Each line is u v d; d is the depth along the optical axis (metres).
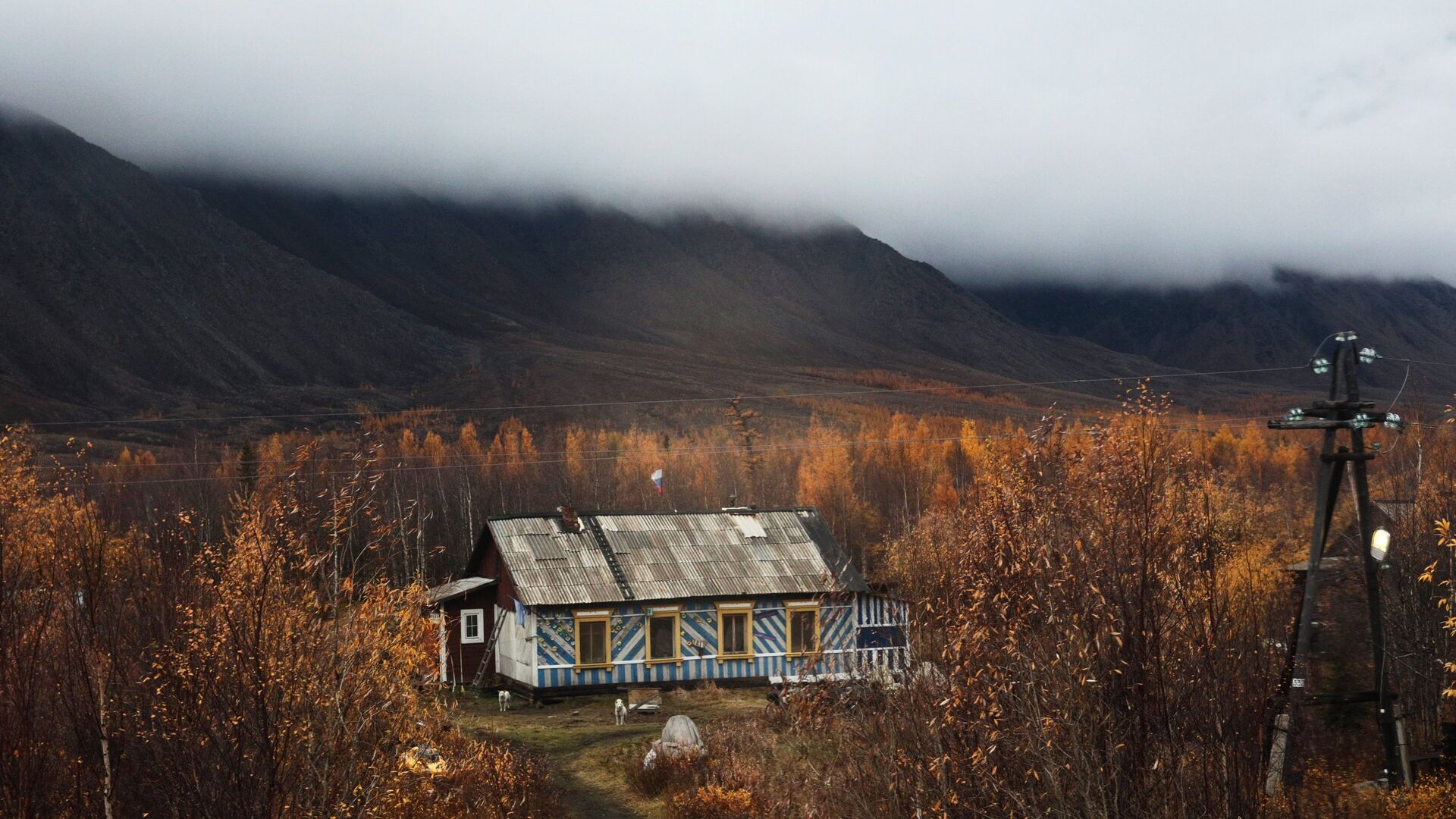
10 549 15.64
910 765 14.74
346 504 15.45
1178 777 12.81
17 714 13.18
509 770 22.81
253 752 13.74
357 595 15.48
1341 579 20.47
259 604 14.16
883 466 128.75
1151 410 14.48
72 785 14.20
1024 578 13.86
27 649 14.02
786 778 23.44
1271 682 15.04
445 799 19.20
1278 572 25.38
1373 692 17.03
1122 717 13.12
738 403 149.75
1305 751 17.03
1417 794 15.86
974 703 13.91
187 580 15.21
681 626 42.44
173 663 14.20
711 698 40.00
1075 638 13.23
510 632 44.25
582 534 45.03
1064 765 13.05
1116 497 13.81
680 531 45.97
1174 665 13.20
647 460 124.31
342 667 14.62
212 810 13.45
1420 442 31.89
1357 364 16.59
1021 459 14.64
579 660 41.41
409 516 16.66
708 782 24.94
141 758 14.62
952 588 14.74
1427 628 20.30
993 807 13.71
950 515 16.97
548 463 120.38
